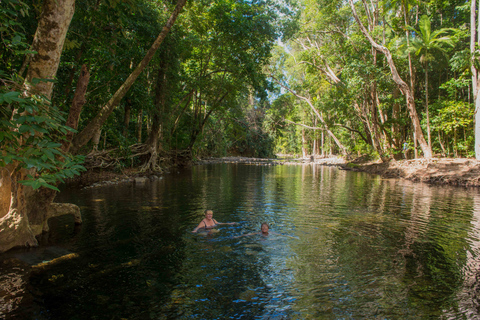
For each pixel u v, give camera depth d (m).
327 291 4.05
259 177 20.77
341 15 26.27
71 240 6.07
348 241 6.18
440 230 7.12
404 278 4.46
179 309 3.59
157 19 16.27
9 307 3.58
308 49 32.84
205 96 29.67
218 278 4.42
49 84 5.28
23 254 5.27
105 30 11.00
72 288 4.08
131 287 4.12
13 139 3.38
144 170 20.88
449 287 4.20
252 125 53.62
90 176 16.75
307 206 9.98
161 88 21.56
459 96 24.12
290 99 42.75
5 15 4.78
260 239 6.24
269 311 3.56
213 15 20.88
